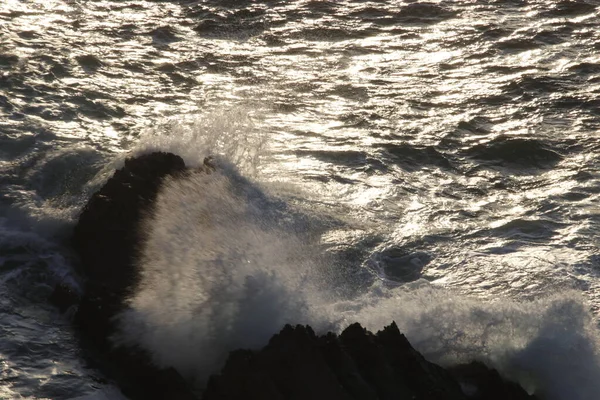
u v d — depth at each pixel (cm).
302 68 6825
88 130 5469
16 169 4841
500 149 5672
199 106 6000
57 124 5488
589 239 4653
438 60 7106
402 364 3216
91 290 3725
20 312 3691
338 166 5328
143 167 4506
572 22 8000
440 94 6475
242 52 7062
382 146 5631
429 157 5553
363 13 8031
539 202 5053
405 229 4697
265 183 4919
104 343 3512
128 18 7594
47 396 3195
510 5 8419
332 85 6538
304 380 3027
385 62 7025
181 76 6488
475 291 4169
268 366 3088
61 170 4891
